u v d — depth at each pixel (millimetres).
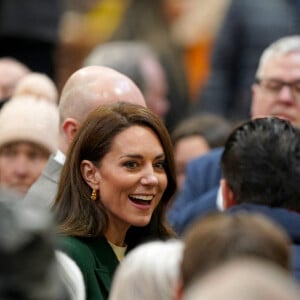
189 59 18938
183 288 6242
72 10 19250
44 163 12000
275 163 8773
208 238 6199
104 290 9094
